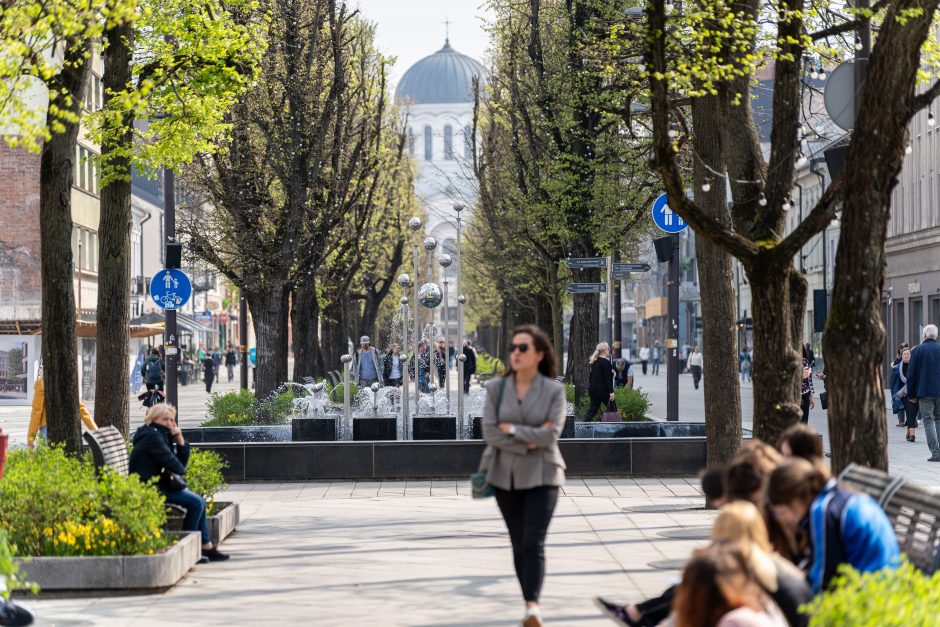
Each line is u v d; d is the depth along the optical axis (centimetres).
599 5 3778
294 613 1209
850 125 1584
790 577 735
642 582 1383
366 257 6125
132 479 1411
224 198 4066
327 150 4406
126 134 2069
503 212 5084
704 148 1992
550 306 5869
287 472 2516
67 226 1698
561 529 1828
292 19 4050
